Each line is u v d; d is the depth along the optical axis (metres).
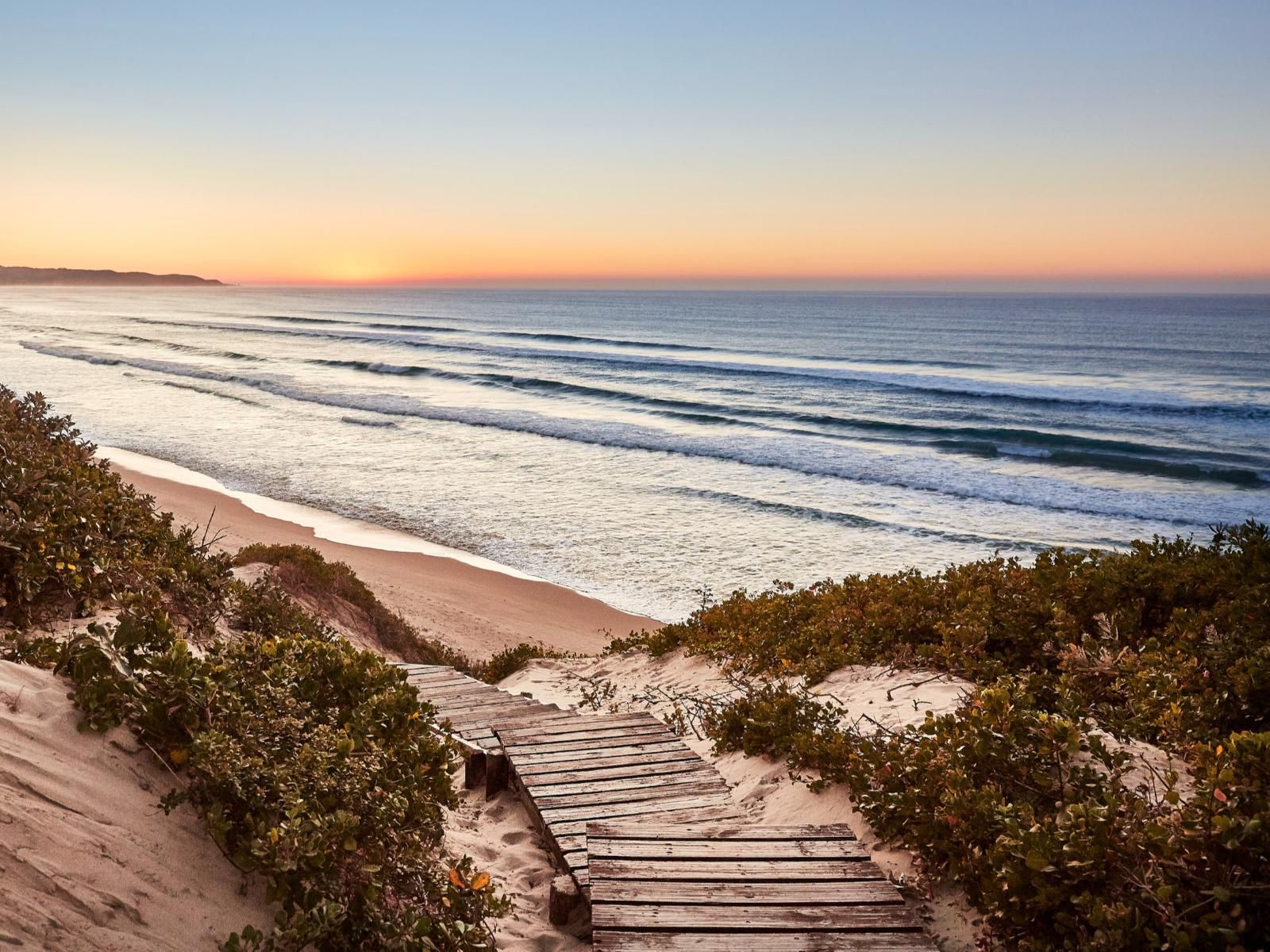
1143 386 60.72
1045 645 7.41
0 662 3.82
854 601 10.45
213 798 3.61
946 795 4.29
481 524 25.34
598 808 5.64
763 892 4.08
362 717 5.01
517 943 4.23
